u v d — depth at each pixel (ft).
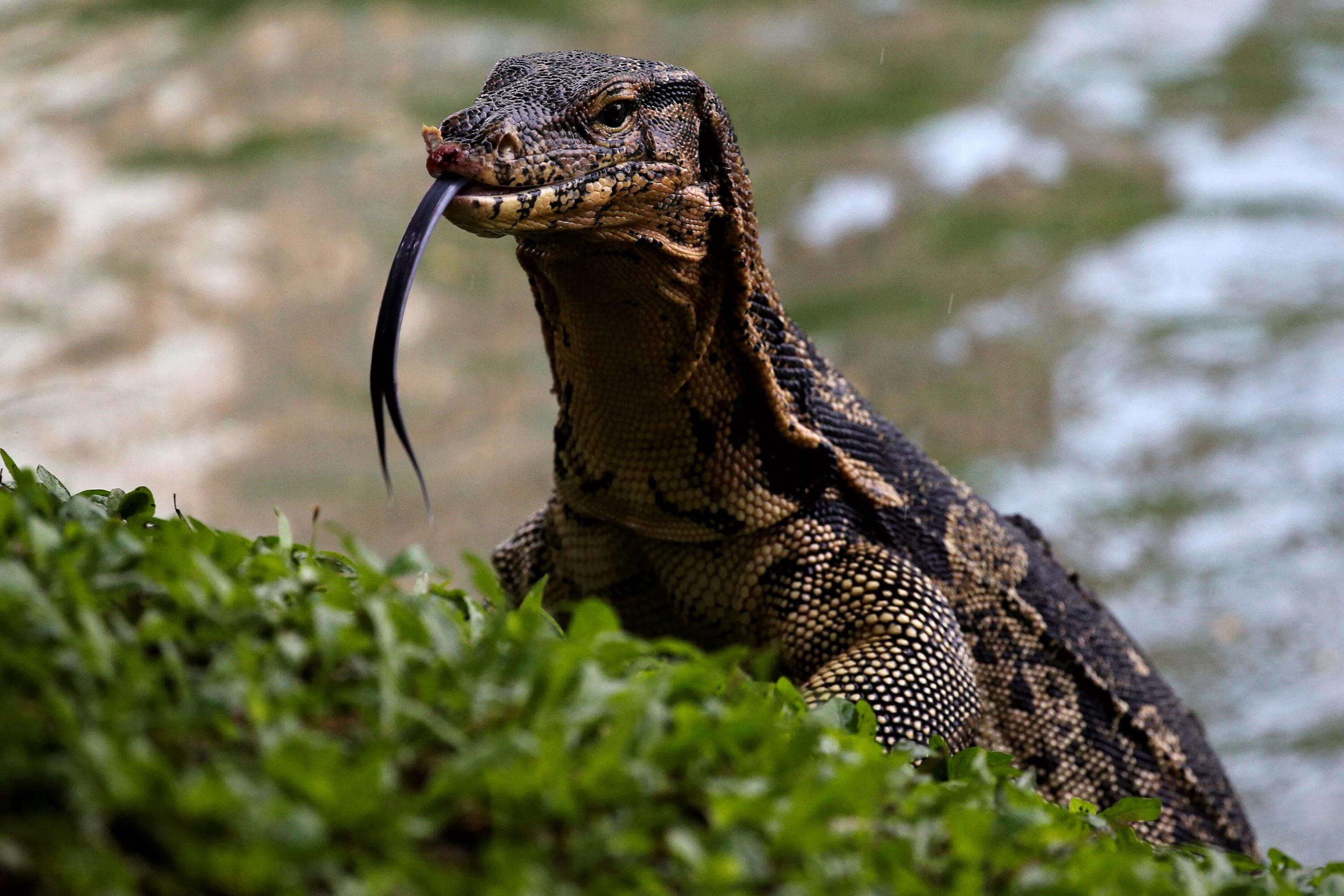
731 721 12.98
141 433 66.59
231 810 10.53
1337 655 53.06
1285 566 57.98
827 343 72.79
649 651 14.14
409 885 10.68
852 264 79.61
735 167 24.57
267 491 63.52
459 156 21.59
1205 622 55.52
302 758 11.27
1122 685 29.04
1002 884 13.12
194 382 70.44
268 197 86.07
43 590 12.95
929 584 25.39
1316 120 94.94
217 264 79.87
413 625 13.52
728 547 25.14
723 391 24.61
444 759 12.15
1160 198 86.58
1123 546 59.67
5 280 77.41
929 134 93.35
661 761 12.52
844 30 107.86
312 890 10.77
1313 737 49.32
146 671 11.84
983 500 28.68
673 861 11.75
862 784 12.37
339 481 64.59
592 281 23.49
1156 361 71.56
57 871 10.12
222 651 12.87
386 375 20.33
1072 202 85.81
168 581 13.41
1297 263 79.66
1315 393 68.90
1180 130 94.12
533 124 22.39
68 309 75.51
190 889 10.45
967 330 73.92
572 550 26.37
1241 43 105.50
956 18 109.91
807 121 95.45
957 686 24.72
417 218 21.12
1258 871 17.30
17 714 11.02
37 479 16.21
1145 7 111.04
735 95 98.63
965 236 82.43
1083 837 14.93
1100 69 102.42
